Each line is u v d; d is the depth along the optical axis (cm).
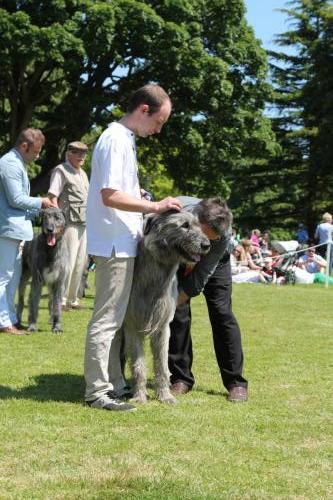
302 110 4206
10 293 812
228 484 351
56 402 502
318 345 811
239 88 2595
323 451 415
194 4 2403
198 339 820
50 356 678
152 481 346
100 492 332
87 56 2156
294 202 4331
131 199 472
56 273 825
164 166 2778
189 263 480
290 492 345
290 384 600
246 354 739
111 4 2173
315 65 3906
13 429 430
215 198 514
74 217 978
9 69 2197
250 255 1983
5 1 2127
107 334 491
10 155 762
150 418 470
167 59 2261
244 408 513
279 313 1115
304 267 1967
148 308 495
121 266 486
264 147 2641
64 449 396
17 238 779
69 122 2441
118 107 2597
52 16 2117
